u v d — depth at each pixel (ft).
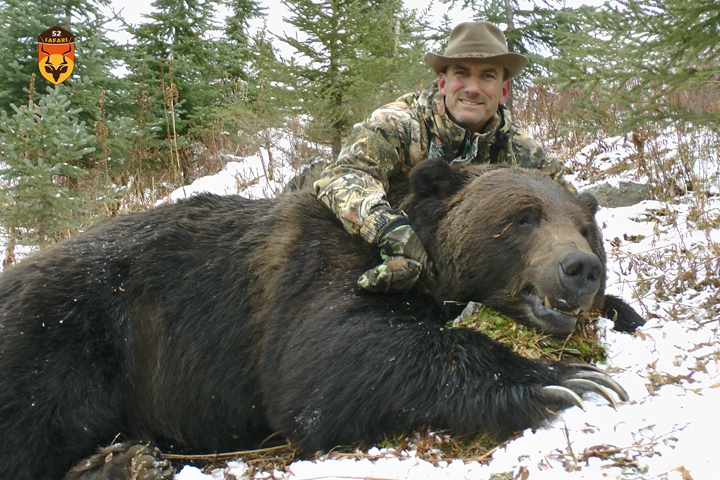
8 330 12.80
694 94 27.81
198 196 15.17
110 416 13.21
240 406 13.08
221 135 43.68
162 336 13.61
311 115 29.91
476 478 8.45
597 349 11.75
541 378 10.42
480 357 10.61
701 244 18.19
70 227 26.61
